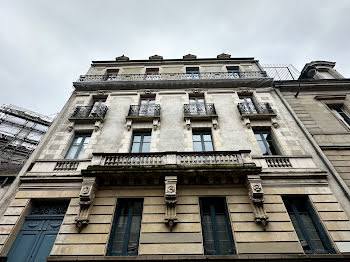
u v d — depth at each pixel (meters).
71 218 8.45
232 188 9.15
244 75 16.31
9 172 10.50
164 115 13.12
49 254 7.84
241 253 7.37
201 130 12.41
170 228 8.04
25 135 19.42
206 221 8.58
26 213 8.96
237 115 13.00
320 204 8.66
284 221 8.18
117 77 16.61
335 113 13.50
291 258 6.99
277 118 12.62
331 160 10.51
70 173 9.93
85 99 14.60
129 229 8.39
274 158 10.34
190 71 17.72
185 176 9.07
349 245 7.48
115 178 9.23
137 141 12.03
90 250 7.56
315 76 16.91
